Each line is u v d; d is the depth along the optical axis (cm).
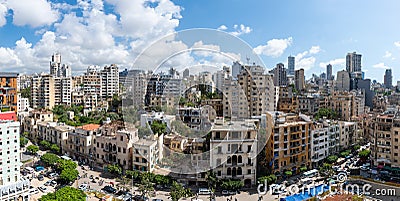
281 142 7144
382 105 15450
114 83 18988
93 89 18100
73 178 6556
